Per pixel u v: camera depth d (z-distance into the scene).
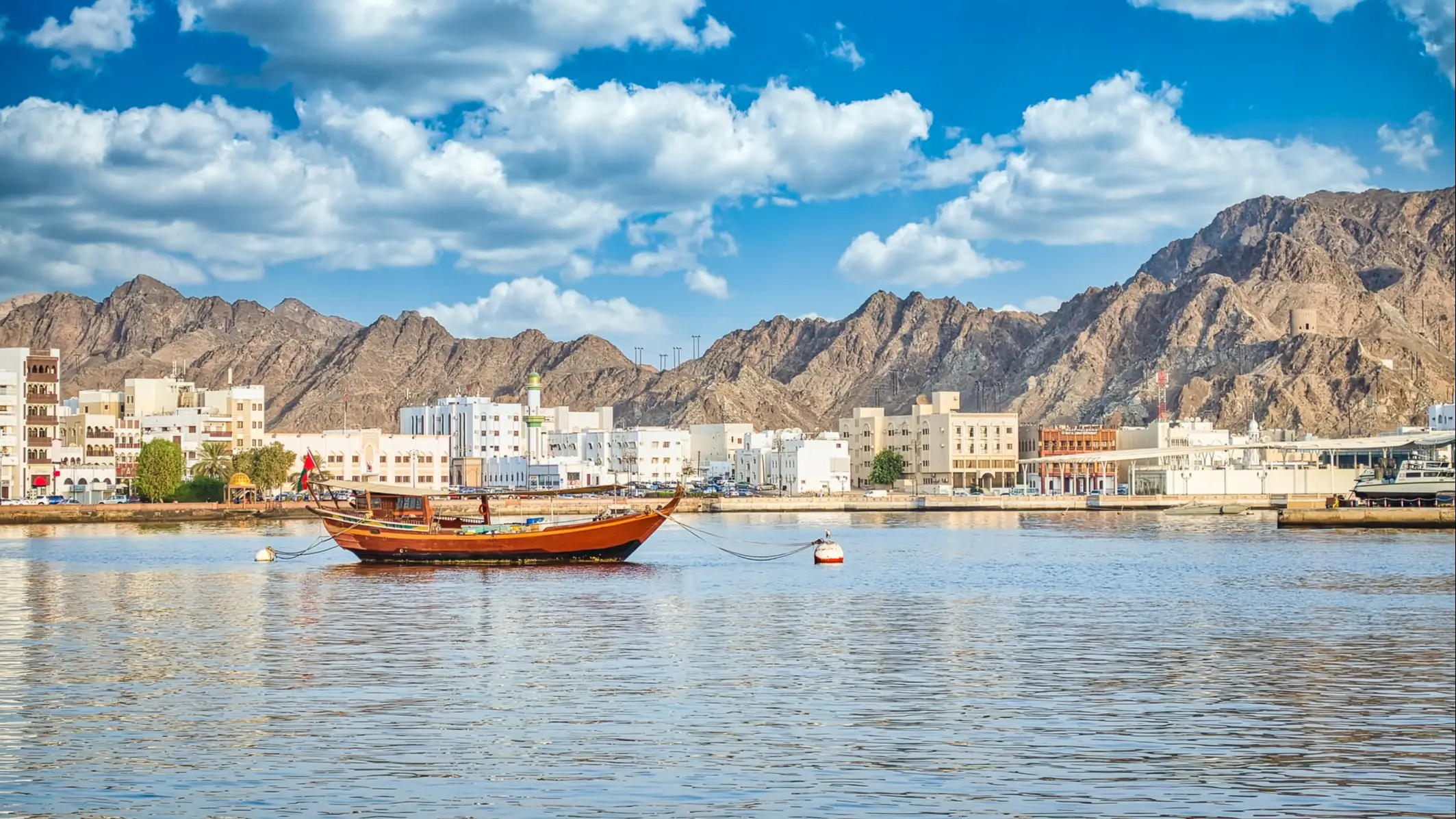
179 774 52.00
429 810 47.59
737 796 49.47
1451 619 101.75
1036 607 109.19
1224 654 83.06
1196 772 53.47
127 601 112.19
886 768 53.44
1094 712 64.31
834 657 80.62
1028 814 47.81
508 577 137.62
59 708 63.88
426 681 71.44
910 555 177.75
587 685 70.12
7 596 116.38
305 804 48.19
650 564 157.50
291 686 69.62
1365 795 50.75
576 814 47.28
